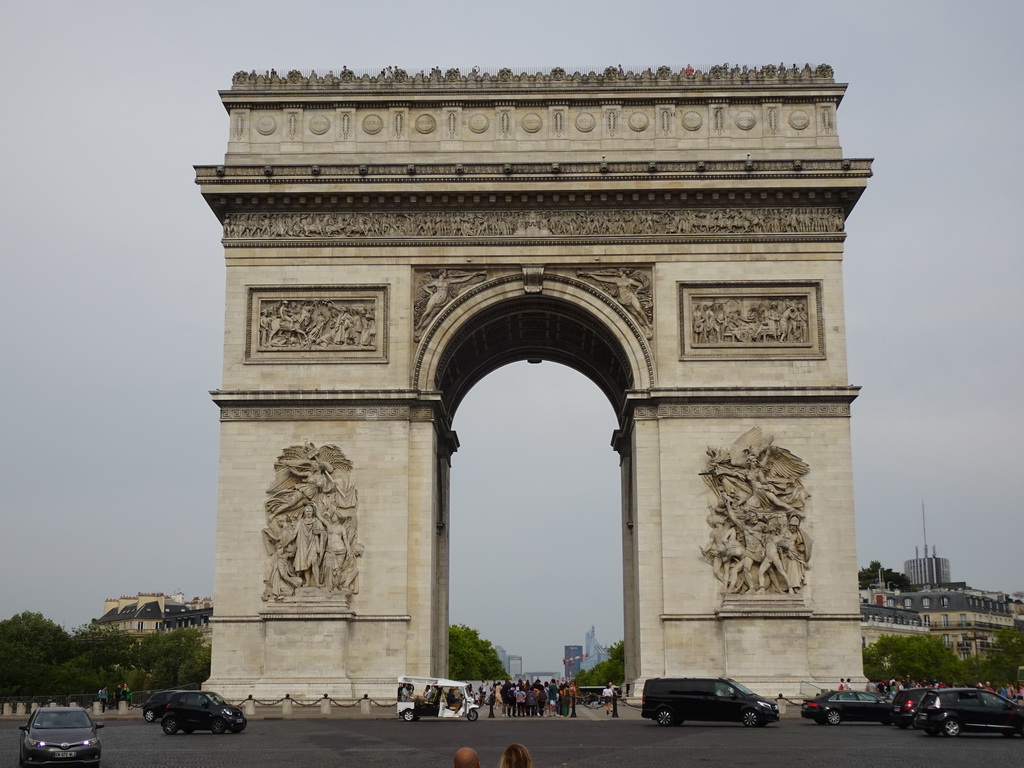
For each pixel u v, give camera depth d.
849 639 103.25
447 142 112.38
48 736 64.94
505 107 112.94
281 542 105.00
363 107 113.06
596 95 112.62
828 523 105.19
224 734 86.94
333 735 83.38
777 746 73.69
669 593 104.44
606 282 110.44
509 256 110.50
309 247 110.62
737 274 109.75
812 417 106.94
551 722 100.00
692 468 106.38
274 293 110.12
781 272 109.69
